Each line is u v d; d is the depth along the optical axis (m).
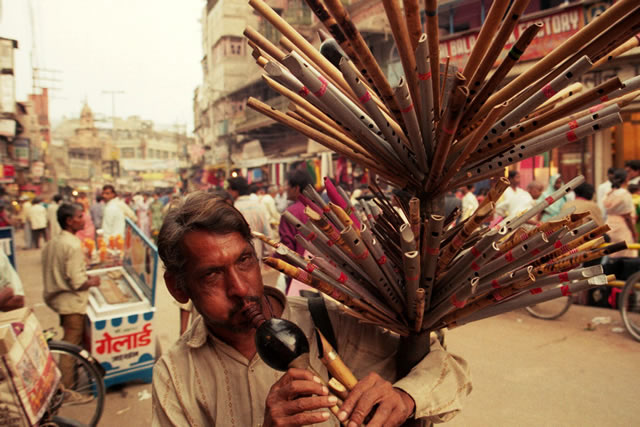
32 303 6.80
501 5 0.66
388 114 0.93
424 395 0.85
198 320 1.03
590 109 0.80
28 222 14.27
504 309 0.85
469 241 0.93
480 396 3.36
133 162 43.16
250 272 0.89
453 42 9.07
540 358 3.95
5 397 1.98
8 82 19.03
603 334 4.44
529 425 2.96
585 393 3.34
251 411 0.94
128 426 3.21
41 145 41.22
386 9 0.71
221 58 25.97
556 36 7.55
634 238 5.15
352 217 0.93
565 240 0.78
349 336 1.06
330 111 0.81
